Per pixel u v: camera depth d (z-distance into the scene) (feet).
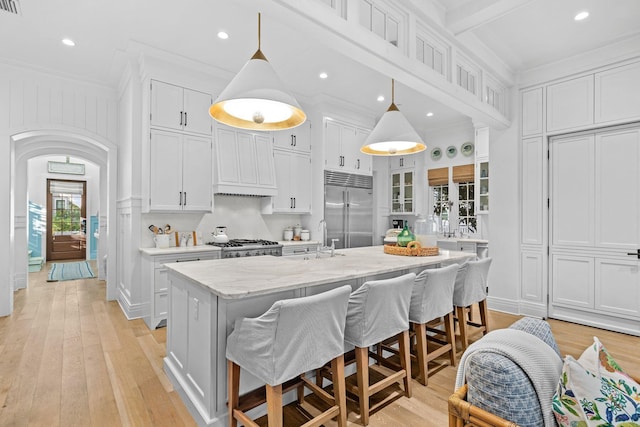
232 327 6.15
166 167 12.21
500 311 13.91
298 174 16.39
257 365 5.17
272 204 15.37
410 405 7.04
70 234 28.04
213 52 11.73
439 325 11.03
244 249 13.51
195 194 12.91
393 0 8.14
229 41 10.97
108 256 14.94
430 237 10.25
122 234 14.15
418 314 7.83
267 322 5.01
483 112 11.78
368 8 7.73
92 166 28.66
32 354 9.23
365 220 18.48
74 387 7.54
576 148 12.26
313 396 7.36
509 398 3.42
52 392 7.32
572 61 12.05
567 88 12.26
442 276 8.11
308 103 16.65
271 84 6.42
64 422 6.31
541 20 9.75
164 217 13.30
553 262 12.80
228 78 13.53
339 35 6.95
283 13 6.24
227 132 13.94
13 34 10.54
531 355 3.78
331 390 7.55
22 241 17.37
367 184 18.58
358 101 16.56
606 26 10.09
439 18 9.11
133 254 12.37
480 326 10.45
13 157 12.97
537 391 3.51
